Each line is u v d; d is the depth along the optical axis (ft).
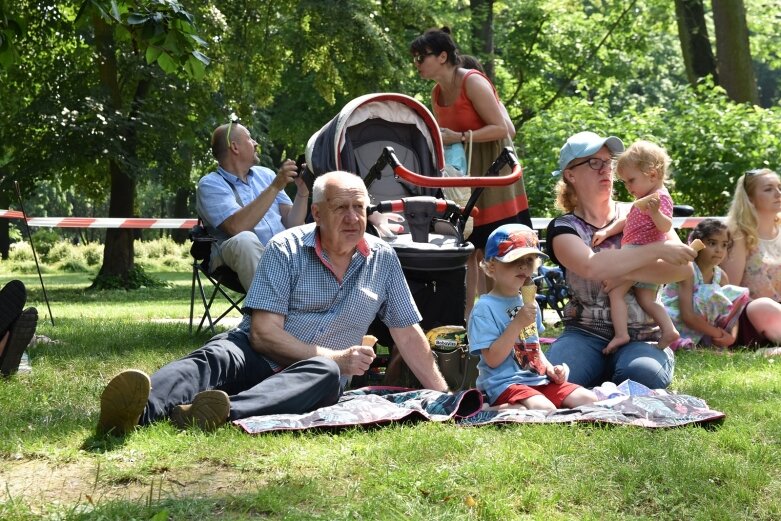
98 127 62.49
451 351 16.88
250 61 67.05
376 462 11.59
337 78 70.95
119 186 69.87
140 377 12.49
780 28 96.32
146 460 11.58
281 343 14.96
